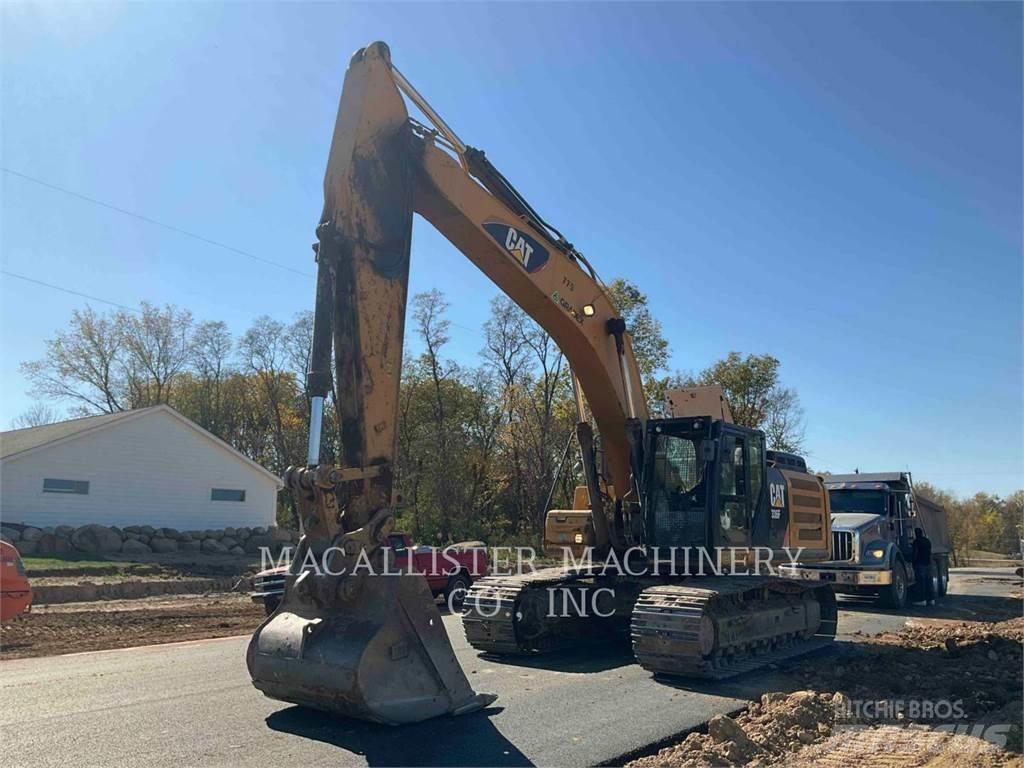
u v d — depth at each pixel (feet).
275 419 173.99
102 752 19.47
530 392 148.36
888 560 56.29
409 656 21.20
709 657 29.14
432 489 136.36
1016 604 65.72
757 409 153.99
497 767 18.67
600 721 23.00
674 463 34.71
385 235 23.85
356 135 23.66
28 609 48.42
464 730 21.43
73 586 61.41
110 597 63.00
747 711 24.81
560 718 23.20
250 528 98.37
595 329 33.53
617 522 36.17
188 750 19.60
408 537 57.82
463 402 169.37
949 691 28.43
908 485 65.77
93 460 85.92
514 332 148.77
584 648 36.24
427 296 160.35
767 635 33.50
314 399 21.70
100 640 40.88
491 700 24.03
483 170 28.96
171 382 174.70
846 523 57.93
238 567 81.15
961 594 77.25
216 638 41.93
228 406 179.42
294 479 21.15
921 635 42.86
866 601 63.26
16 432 97.09
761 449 37.22
